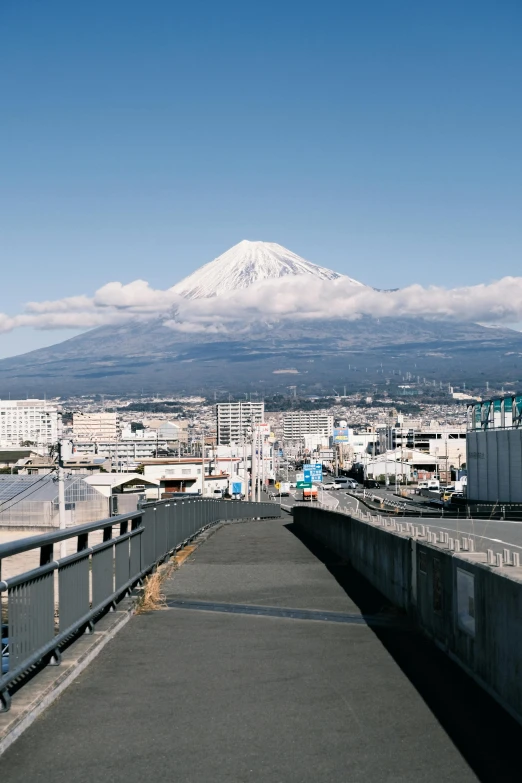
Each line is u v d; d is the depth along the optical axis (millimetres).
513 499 77062
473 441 87312
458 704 7871
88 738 6977
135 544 14422
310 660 9703
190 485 117438
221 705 7922
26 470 103500
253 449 92312
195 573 18078
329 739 6949
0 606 6980
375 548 15539
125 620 11961
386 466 163375
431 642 10609
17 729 6961
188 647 10406
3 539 59156
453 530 35281
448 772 6215
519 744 6789
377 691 8359
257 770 6285
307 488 109938
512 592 7430
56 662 8844
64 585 9305
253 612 12930
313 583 16312
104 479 82562
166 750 6703
